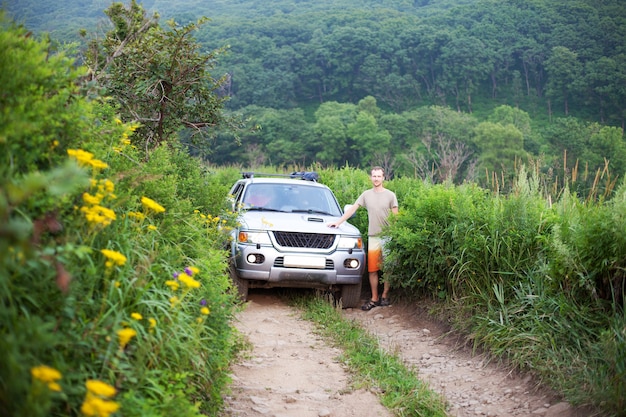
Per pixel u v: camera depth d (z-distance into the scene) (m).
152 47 8.52
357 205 9.25
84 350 2.77
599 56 198.38
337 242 8.80
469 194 8.53
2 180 2.33
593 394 4.48
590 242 5.45
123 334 2.74
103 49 8.16
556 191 7.75
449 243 7.75
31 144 2.75
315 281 8.66
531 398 5.05
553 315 5.68
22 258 2.30
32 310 2.58
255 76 199.62
